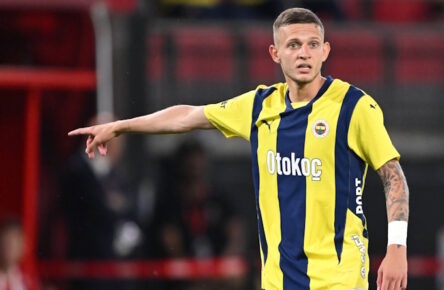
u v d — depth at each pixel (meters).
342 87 20.22
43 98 38.16
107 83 36.62
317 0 46.78
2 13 36.38
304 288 19.94
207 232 38.34
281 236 20.28
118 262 35.97
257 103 20.91
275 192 20.39
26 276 35.47
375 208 44.88
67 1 35.94
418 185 45.97
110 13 36.78
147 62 39.91
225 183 45.12
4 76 35.59
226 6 45.75
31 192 37.09
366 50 46.66
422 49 46.97
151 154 44.03
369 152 19.78
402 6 49.19
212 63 45.00
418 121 46.97
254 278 37.47
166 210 38.06
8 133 38.53
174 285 36.75
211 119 21.38
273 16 45.88
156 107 44.41
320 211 20.02
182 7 45.41
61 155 38.53
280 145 20.33
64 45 37.12
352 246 19.89
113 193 36.03
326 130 19.97
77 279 35.75
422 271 40.47
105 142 21.81
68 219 36.12
